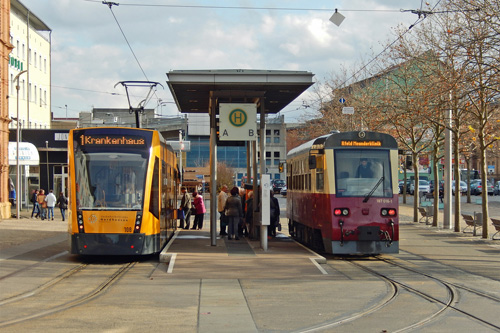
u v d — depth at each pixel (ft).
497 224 77.30
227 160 330.13
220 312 33.68
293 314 33.14
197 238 76.84
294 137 260.21
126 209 55.31
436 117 86.63
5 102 119.44
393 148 59.26
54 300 37.17
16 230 91.97
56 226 102.47
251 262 54.29
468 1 70.64
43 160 169.68
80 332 28.50
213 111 67.00
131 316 32.37
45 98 216.33
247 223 81.71
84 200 55.42
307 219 68.13
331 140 58.80
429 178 252.83
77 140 56.65
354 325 30.17
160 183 58.59
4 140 119.96
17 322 30.63
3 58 118.42
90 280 45.78
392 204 57.88
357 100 132.77
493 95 73.00
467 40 69.56
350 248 57.00
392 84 124.16
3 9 117.70
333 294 39.65
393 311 33.76
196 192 96.17
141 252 55.16
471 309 34.09
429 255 63.10
